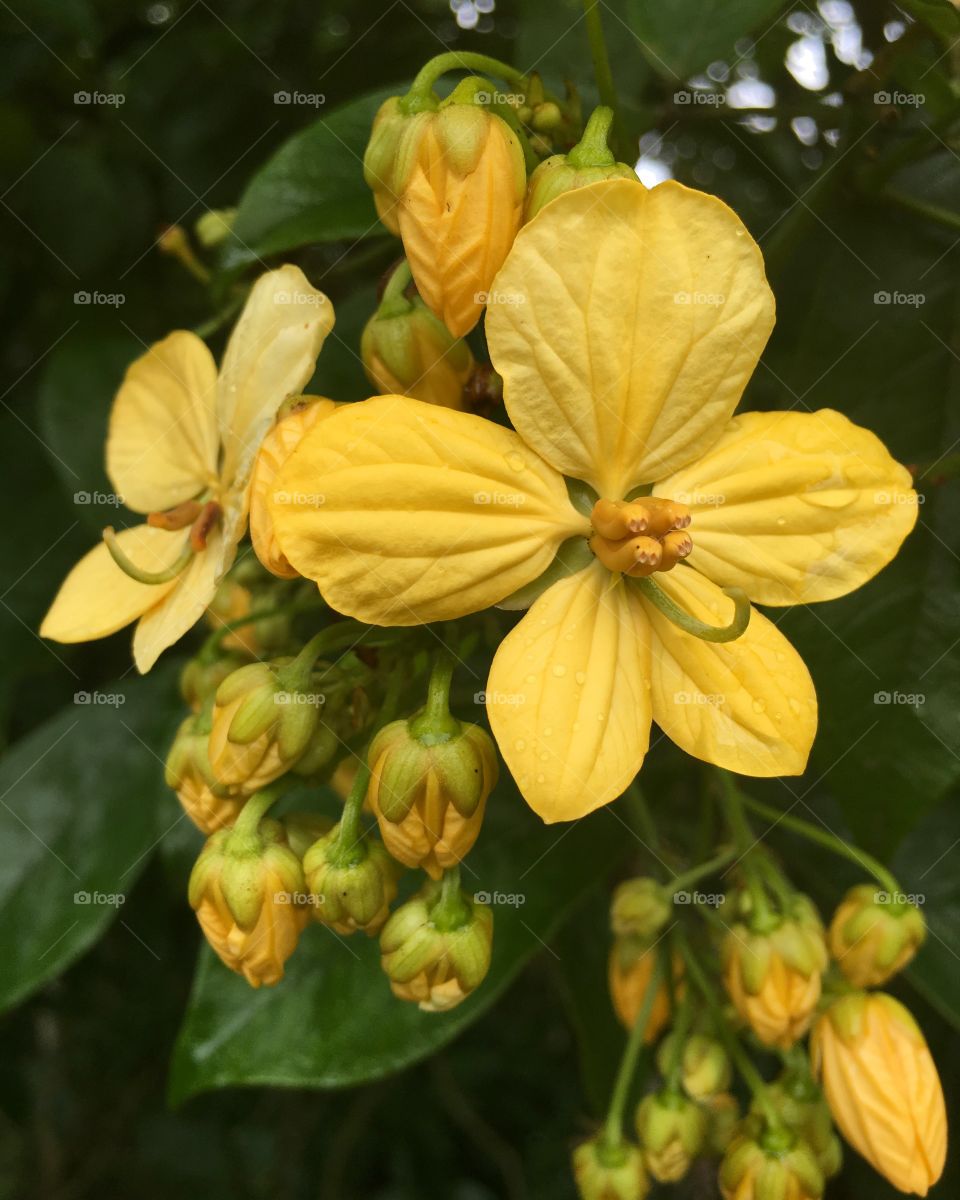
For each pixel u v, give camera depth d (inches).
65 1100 14.1
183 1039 7.0
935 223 7.5
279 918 6.1
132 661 9.9
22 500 9.1
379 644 6.4
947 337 7.4
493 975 7.1
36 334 9.7
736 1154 6.7
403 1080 14.9
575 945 8.5
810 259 7.6
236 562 7.2
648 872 8.2
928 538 7.1
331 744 6.3
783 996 6.5
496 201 5.7
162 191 9.4
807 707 5.9
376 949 7.1
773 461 5.9
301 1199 14.7
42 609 9.0
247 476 6.2
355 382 7.6
